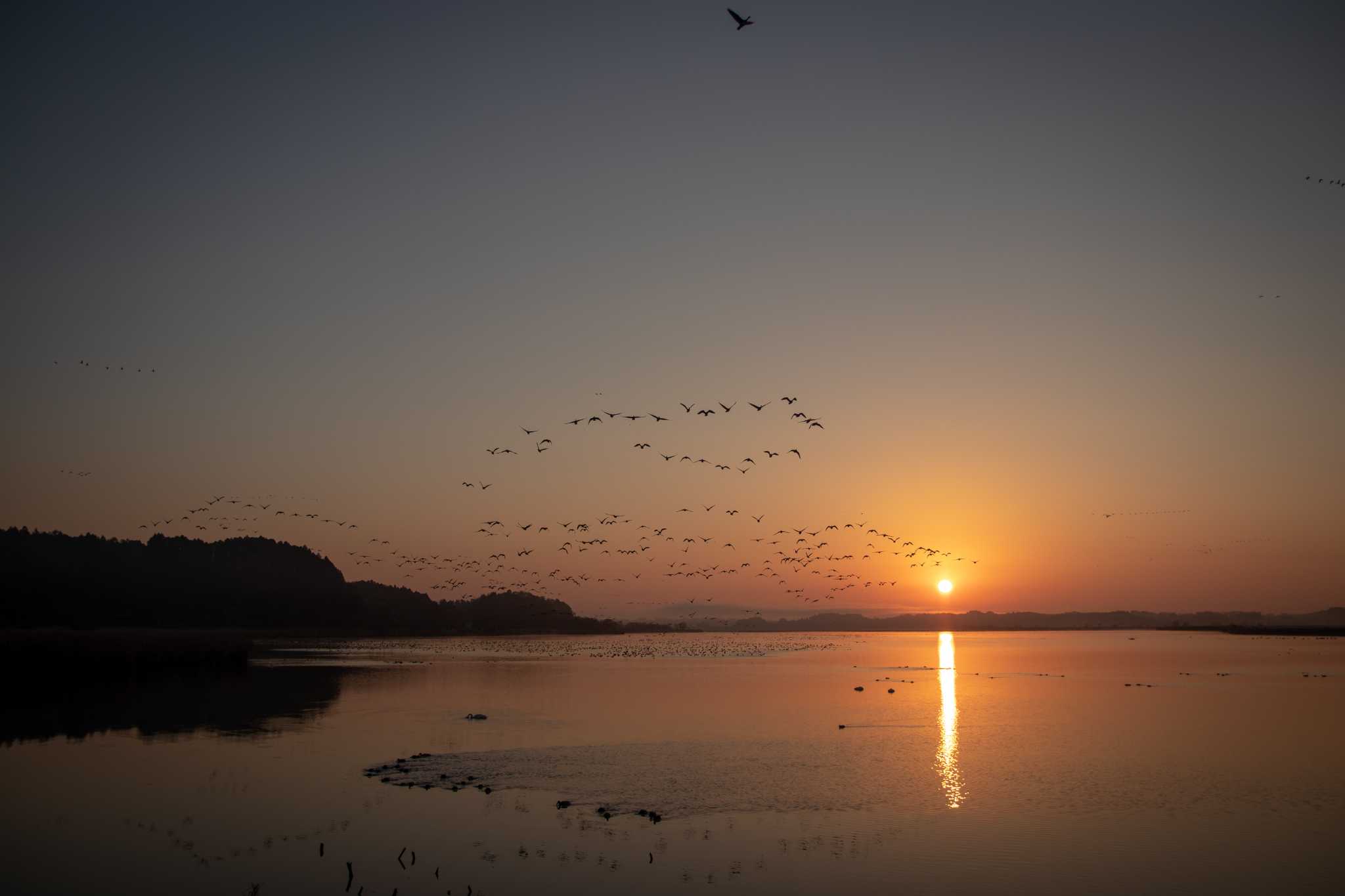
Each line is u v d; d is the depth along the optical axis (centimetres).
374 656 13888
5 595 14050
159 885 2752
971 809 3638
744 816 3506
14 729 5516
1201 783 4106
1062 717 6306
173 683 8569
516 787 3934
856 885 2789
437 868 2902
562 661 13025
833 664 12638
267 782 4000
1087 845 3178
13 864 2928
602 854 3045
